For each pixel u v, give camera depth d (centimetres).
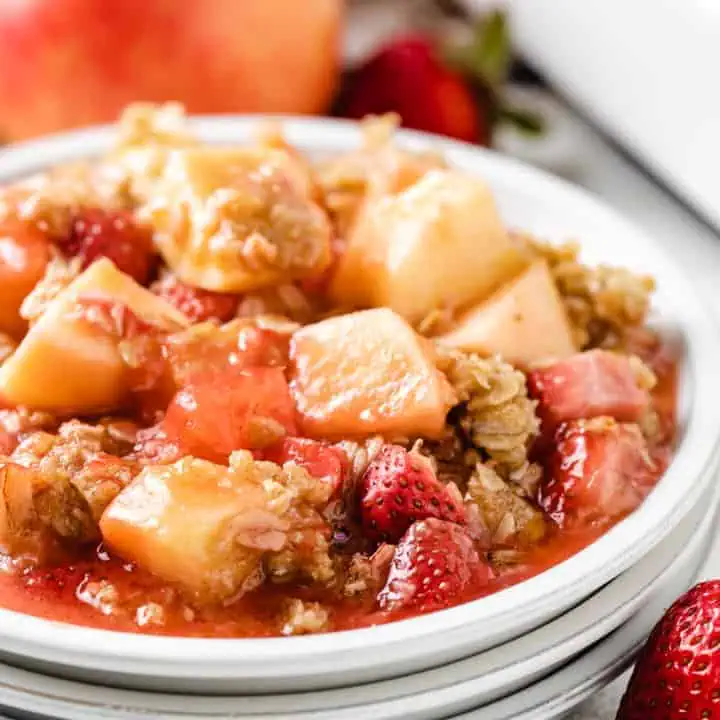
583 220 75
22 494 64
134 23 81
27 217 69
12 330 69
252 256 68
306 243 69
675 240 83
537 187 76
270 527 64
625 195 85
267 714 62
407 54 85
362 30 93
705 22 79
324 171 74
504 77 88
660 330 72
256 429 66
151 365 67
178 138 74
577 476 66
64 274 68
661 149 83
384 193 71
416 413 66
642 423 68
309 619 63
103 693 62
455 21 93
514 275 70
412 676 63
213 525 63
